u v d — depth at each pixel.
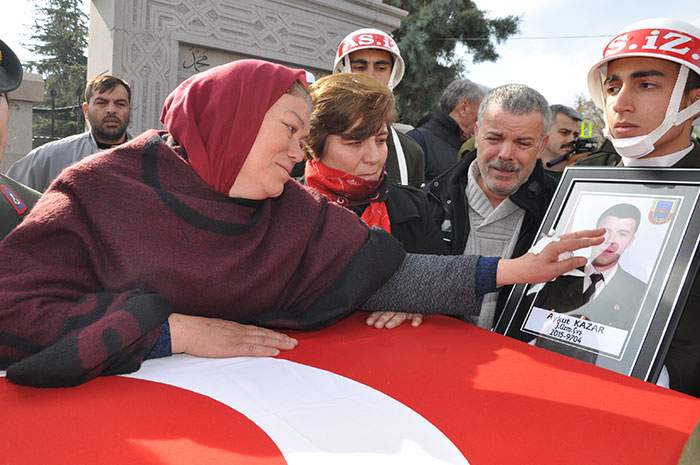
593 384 1.04
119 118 3.69
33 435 0.75
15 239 1.07
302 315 1.36
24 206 1.60
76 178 1.15
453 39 15.05
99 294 1.05
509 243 1.92
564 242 1.32
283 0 6.67
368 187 1.73
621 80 1.46
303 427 0.81
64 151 3.65
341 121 1.61
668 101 1.40
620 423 0.87
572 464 0.74
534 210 1.87
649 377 1.11
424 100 15.06
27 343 0.97
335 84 1.63
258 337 1.19
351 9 7.20
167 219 1.18
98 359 0.93
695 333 1.32
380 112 1.62
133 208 1.15
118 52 5.64
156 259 1.13
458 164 2.04
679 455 0.77
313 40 7.03
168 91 5.95
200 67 6.31
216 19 6.23
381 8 7.39
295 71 1.27
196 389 0.94
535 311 1.38
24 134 6.42
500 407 0.92
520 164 1.78
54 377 0.90
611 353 1.18
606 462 0.75
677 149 1.46
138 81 5.78
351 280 1.35
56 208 1.11
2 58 1.39
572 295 1.33
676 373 1.30
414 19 14.91
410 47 14.27
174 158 1.24
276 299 1.33
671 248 1.22
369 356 1.17
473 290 1.38
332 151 1.68
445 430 0.82
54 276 1.06
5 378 0.96
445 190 2.03
